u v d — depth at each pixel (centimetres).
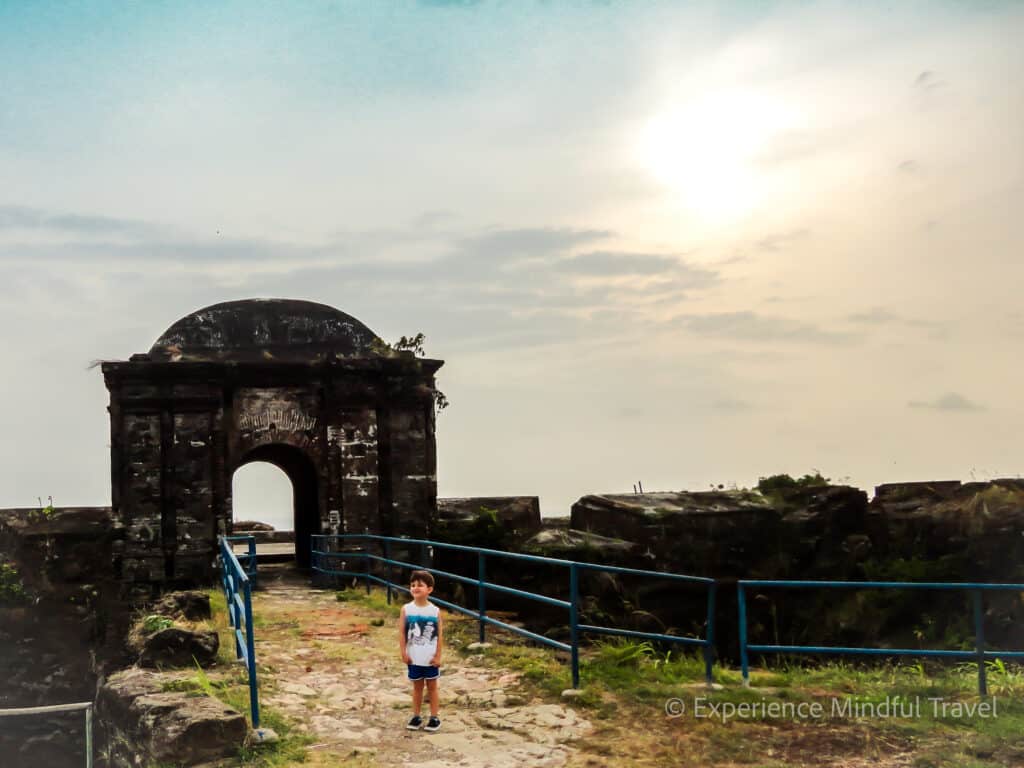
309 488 2612
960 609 2053
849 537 2262
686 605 2131
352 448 2302
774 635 2148
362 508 2291
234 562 1175
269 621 1531
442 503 2439
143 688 991
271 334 2350
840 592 2170
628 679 1045
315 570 2205
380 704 998
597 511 2284
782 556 2219
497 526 2281
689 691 990
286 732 887
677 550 2162
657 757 800
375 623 1498
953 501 2239
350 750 839
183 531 2200
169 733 824
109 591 2159
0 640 2117
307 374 2309
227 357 2303
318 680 1108
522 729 892
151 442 2209
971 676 1114
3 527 2192
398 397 2356
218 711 855
